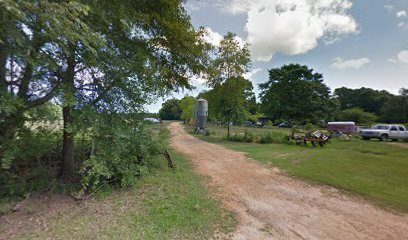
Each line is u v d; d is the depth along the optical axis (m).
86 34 3.35
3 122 4.29
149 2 6.38
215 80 20.81
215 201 5.27
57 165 5.99
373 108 67.19
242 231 3.91
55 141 5.86
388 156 10.78
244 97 21.81
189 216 4.37
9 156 4.29
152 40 7.09
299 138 16.70
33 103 4.69
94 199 5.03
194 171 8.12
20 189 4.72
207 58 9.40
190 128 37.94
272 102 48.81
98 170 4.90
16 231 3.68
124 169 5.86
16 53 3.33
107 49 4.59
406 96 53.72
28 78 4.60
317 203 5.27
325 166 8.62
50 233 3.66
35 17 2.97
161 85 6.61
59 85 4.58
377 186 6.30
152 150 7.48
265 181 7.05
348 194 5.86
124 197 5.25
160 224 4.00
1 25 2.87
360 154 11.11
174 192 5.67
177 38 7.38
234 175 7.74
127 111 5.89
